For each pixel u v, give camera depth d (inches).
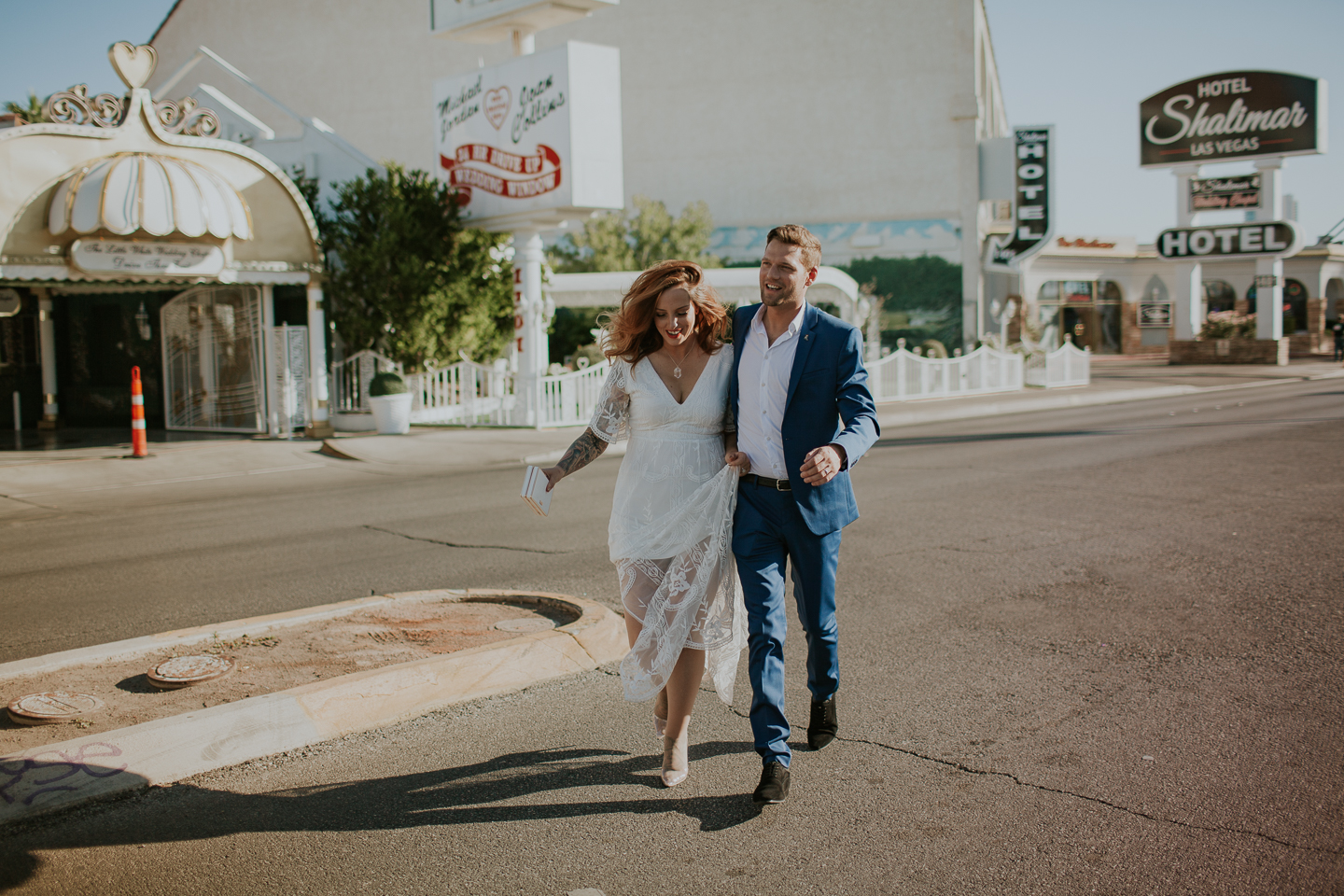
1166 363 1566.2
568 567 278.8
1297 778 139.6
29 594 263.0
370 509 399.9
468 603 220.4
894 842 124.8
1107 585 247.3
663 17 1428.4
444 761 150.0
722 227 1424.7
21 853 123.2
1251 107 1423.5
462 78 741.3
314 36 1510.8
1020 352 1159.0
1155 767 144.3
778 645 141.0
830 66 1381.6
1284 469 438.9
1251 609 223.6
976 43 1376.7
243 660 179.6
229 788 140.9
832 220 1391.5
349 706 161.2
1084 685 178.4
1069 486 405.7
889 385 944.3
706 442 147.3
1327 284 1995.6
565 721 165.3
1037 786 139.3
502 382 733.3
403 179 741.3
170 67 1566.2
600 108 687.1
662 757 151.8
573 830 129.1
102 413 780.0
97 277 584.7
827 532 145.3
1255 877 114.7
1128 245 1683.1
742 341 146.7
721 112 1419.8
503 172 715.4
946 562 275.7
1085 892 112.3
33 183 560.7
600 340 151.3
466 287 753.6
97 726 148.6
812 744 154.2
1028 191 1337.4
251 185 637.3
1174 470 442.6
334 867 120.2
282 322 734.5
